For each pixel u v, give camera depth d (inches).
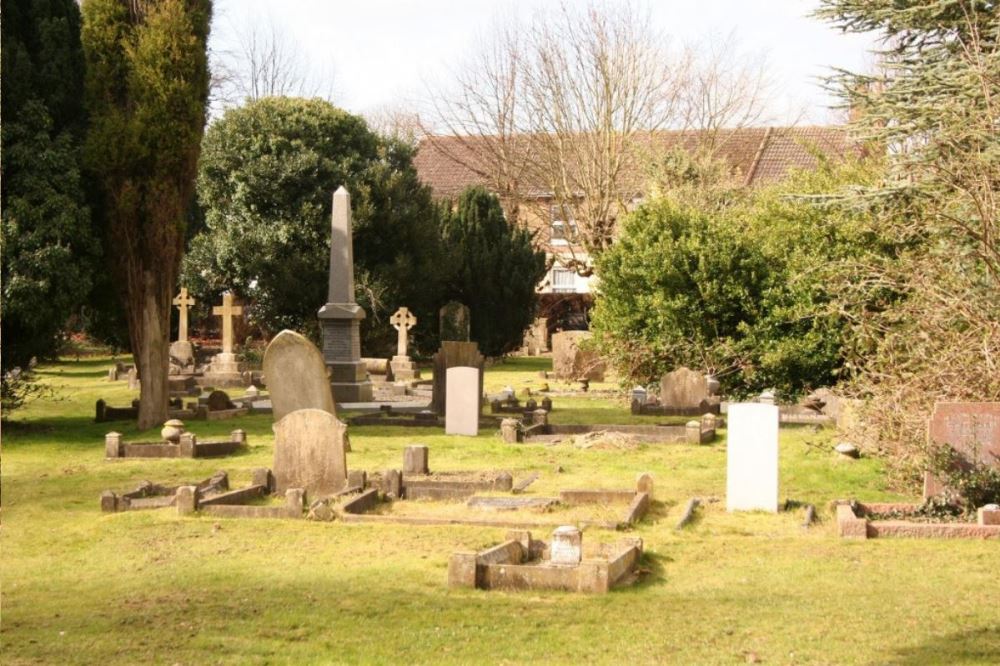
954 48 781.9
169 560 476.1
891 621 374.6
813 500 594.2
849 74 813.9
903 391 624.7
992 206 625.9
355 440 867.4
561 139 1995.6
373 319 1775.3
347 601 407.5
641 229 1239.5
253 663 340.5
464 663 339.6
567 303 2401.6
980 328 620.4
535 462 742.5
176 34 981.8
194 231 1897.1
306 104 1815.9
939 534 498.0
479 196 2018.9
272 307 1781.5
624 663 336.2
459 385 903.7
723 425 923.4
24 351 976.3
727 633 364.2
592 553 461.1
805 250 1135.0
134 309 983.0
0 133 916.0
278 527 526.0
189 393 1323.8
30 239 917.2
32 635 371.2
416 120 2566.4
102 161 957.2
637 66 1967.3
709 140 2003.0
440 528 520.1
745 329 1141.7
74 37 1020.5
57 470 729.0
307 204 1738.4
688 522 535.2
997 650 341.7
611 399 1204.5
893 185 740.0
